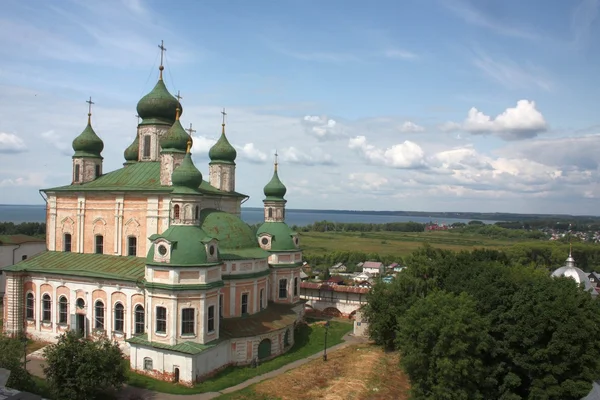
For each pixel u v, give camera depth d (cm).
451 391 5006
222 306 6359
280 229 8281
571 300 5469
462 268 6869
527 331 5409
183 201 5728
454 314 5191
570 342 5216
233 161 8231
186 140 6862
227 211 7862
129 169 7512
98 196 7044
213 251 5781
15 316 6881
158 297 5494
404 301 7131
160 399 4916
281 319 6831
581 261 18662
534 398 5328
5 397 3406
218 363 5734
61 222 7381
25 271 6881
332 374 5859
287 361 6372
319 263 19450
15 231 19288
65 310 6688
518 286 6012
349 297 9531
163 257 5531
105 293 6353
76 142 7775
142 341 5538
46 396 4731
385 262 19325
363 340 7688
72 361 4578
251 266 6756
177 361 5341
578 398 5072
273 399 5006
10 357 4497
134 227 6762
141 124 7831
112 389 5072
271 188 8319
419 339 5241
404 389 5638
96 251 7069
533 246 19212
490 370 5500
